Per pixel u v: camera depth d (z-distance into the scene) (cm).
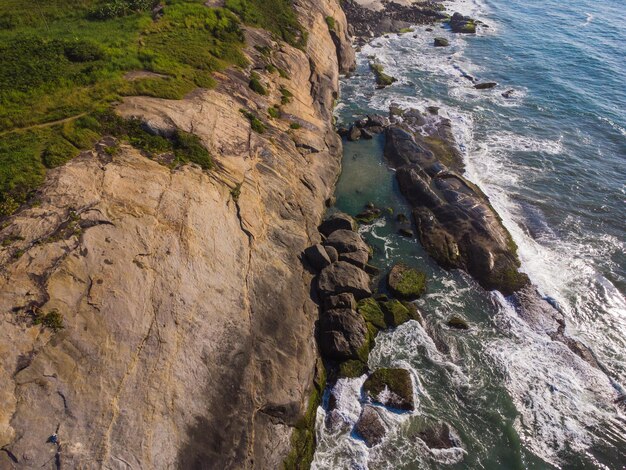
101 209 2023
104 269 1873
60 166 2133
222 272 2219
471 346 2516
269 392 2058
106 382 1662
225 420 1873
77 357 1656
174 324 1919
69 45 3081
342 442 2092
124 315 1819
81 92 2678
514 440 2105
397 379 2297
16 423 1460
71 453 1497
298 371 2200
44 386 1555
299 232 2831
